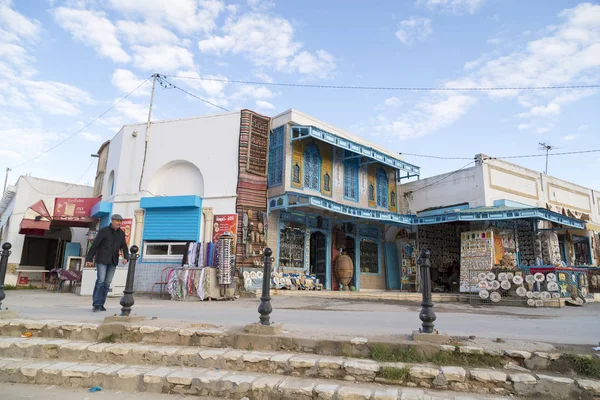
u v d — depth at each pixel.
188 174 15.65
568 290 14.02
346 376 4.46
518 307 12.51
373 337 5.14
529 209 14.52
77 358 5.27
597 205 24.14
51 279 15.63
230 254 12.45
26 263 20.50
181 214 14.73
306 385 4.23
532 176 19.84
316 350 4.97
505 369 4.42
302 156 15.59
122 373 4.65
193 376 4.50
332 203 14.55
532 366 4.42
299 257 15.77
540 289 13.45
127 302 6.13
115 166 16.52
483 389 4.16
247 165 14.79
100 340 5.66
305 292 14.22
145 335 5.59
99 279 7.85
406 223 16.97
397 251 19.55
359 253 17.97
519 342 4.87
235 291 12.84
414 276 18.03
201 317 7.07
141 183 15.61
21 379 4.83
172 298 11.95
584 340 5.20
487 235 15.73
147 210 15.12
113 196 15.92
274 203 14.79
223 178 14.82
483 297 13.69
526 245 17.14
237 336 5.27
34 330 5.99
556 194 21.09
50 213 16.78
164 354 5.06
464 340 4.99
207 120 15.58
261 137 15.46
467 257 16.17
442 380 4.22
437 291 17.09
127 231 15.17
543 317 8.87
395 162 18.05
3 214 22.89
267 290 5.64
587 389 3.96
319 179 16.23
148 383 4.54
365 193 18.39
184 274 11.95
